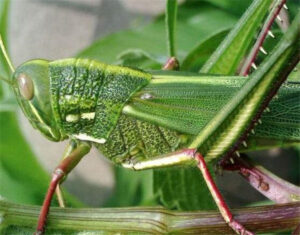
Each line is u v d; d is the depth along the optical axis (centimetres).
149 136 17
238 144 16
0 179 19
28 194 19
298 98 17
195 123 16
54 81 16
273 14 17
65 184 27
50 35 30
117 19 29
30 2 31
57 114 16
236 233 14
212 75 17
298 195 16
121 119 16
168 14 17
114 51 21
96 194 27
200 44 18
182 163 16
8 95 19
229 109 15
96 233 14
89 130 16
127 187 23
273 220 14
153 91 17
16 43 30
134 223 14
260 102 15
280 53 15
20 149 19
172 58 17
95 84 16
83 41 30
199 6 22
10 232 14
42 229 14
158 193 18
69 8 31
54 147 28
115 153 17
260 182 16
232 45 17
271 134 17
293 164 25
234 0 21
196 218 14
